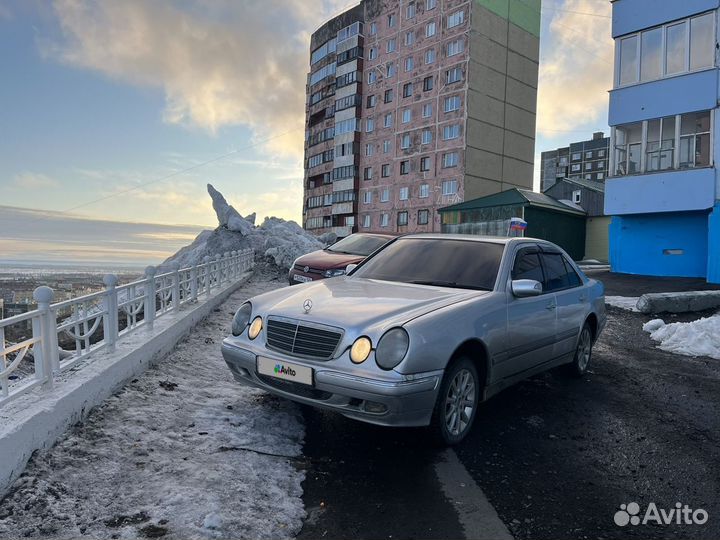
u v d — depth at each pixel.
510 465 3.56
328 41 58.44
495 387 4.13
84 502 2.67
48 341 3.46
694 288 14.90
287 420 4.07
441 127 45.84
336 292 4.11
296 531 2.65
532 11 49.06
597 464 3.64
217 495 2.85
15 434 2.73
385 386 3.18
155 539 2.43
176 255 21.00
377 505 2.96
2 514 2.48
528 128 49.06
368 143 53.66
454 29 44.78
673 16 17.06
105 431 3.44
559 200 36.31
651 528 2.82
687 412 4.88
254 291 12.45
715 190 16.14
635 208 18.20
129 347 4.68
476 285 4.38
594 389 5.52
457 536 2.68
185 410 4.02
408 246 5.17
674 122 17.25
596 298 6.02
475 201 34.75
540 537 2.70
